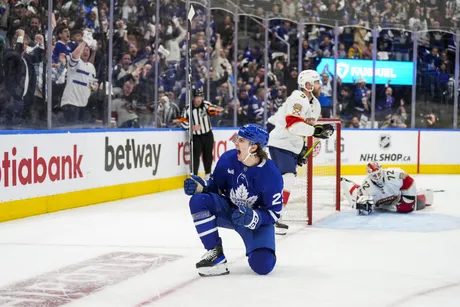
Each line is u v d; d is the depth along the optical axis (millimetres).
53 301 5129
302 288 5559
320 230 8891
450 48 21234
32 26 11852
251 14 18734
